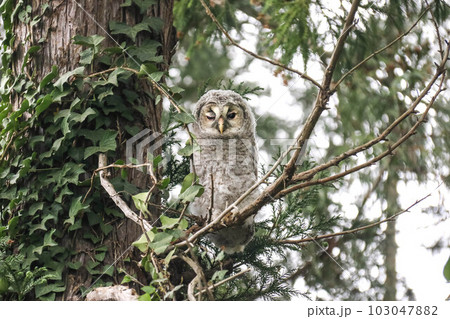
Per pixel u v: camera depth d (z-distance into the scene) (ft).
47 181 24.62
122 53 26.17
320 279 41.45
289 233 33.09
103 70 26.04
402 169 41.14
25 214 24.62
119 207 23.53
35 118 25.30
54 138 25.36
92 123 25.43
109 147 24.88
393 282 42.09
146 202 22.86
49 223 24.57
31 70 26.53
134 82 26.35
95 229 24.63
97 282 23.76
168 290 21.91
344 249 42.37
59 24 26.66
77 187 24.82
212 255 31.40
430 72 38.06
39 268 23.36
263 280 32.01
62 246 24.25
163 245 21.66
